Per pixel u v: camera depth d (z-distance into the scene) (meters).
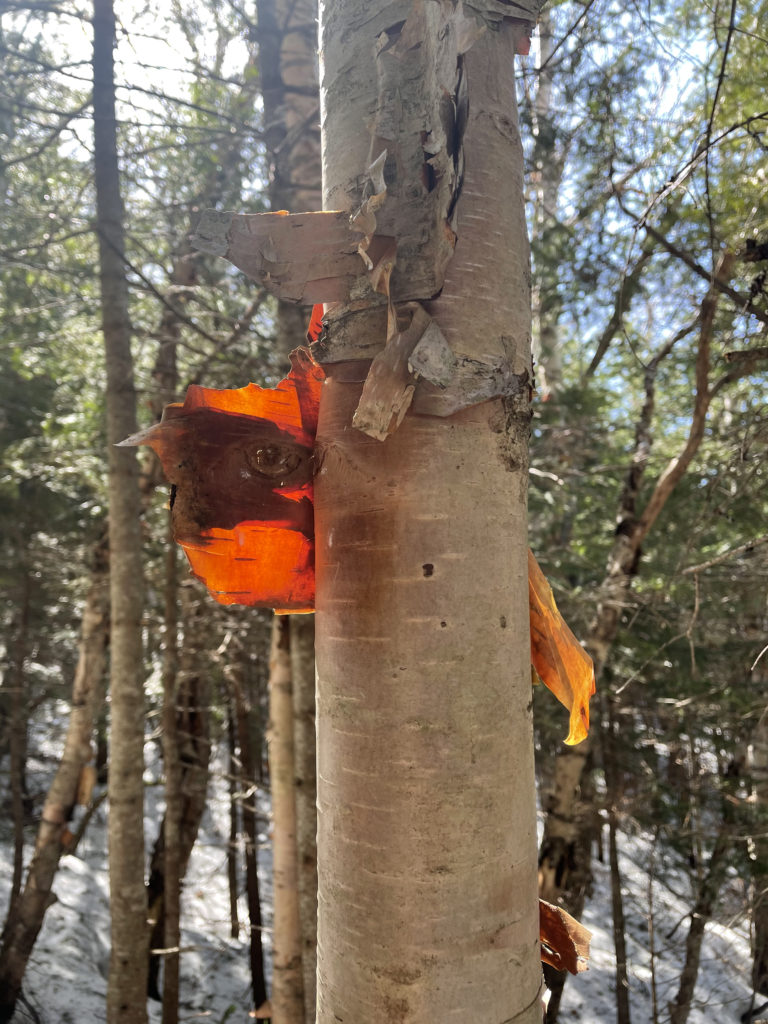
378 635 0.97
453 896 0.92
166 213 6.09
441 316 1.00
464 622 0.96
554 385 7.19
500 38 1.14
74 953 7.64
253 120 6.39
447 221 0.97
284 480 1.15
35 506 8.70
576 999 8.03
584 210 4.43
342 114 1.09
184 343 5.33
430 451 0.98
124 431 4.29
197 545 1.17
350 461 1.02
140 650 4.18
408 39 0.99
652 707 6.70
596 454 6.74
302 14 4.78
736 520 5.35
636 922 9.59
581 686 1.23
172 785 5.36
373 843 0.95
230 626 6.34
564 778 5.40
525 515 1.08
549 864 5.25
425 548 0.97
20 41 5.05
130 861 4.00
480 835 0.94
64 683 9.12
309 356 1.21
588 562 6.39
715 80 4.01
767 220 3.54
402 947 0.92
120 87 4.53
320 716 1.06
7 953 6.41
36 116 5.72
